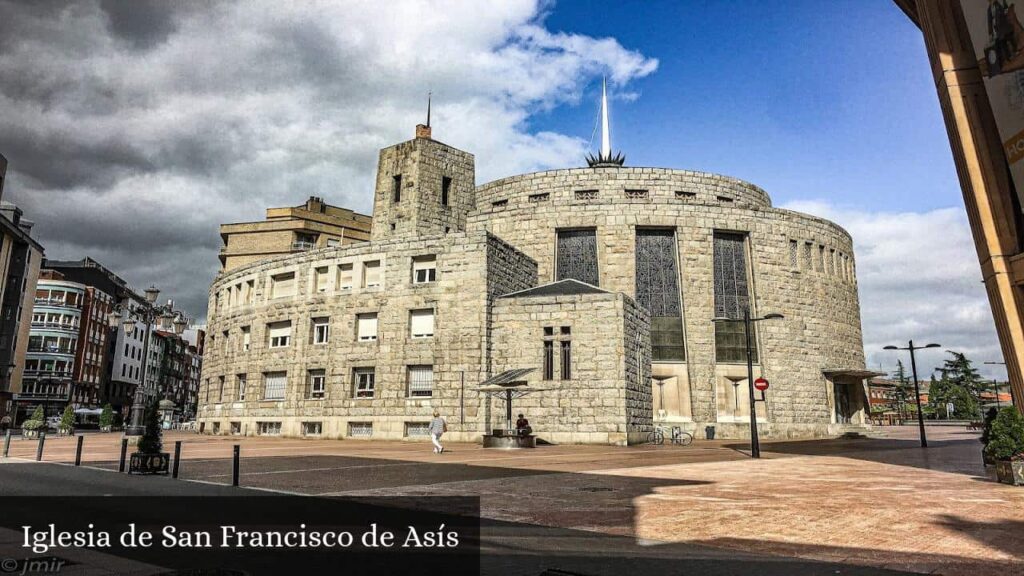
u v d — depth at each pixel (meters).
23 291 68.19
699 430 39.06
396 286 36.06
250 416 40.28
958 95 16.84
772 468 17.91
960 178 17.22
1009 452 13.75
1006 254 16.14
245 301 43.47
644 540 7.80
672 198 45.66
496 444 28.11
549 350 32.91
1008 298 15.98
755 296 42.03
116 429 70.88
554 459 21.31
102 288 97.94
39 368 82.00
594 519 9.24
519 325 33.59
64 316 84.81
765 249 43.00
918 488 12.89
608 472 16.48
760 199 49.97
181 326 29.31
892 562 6.68
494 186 48.69
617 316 31.97
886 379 132.62
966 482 14.09
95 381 90.50
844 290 46.62
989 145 16.50
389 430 34.28
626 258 41.09
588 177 46.06
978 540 7.78
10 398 67.00
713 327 40.94
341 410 36.06
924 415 105.69
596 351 31.92
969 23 16.33
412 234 37.97
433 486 13.27
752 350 41.56
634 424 32.19
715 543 7.63
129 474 15.83
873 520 9.12
